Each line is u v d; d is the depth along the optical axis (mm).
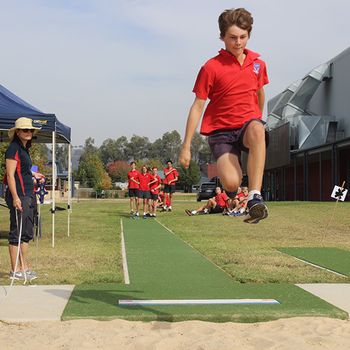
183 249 11125
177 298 6320
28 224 7340
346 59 39625
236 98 4387
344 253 10609
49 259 9445
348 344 4715
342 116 40156
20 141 7270
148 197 21078
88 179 88875
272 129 44844
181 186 102000
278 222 18125
